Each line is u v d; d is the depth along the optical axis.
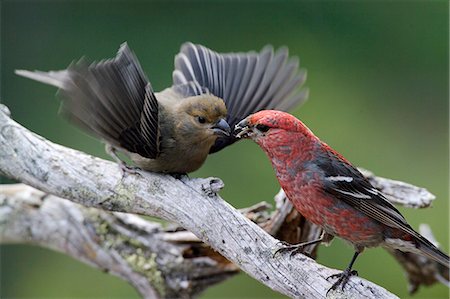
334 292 9.58
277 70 11.66
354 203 10.05
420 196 11.52
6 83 18.38
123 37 18.98
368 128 18.84
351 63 19.56
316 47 19.55
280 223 11.40
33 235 12.50
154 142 10.31
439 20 19.86
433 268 12.47
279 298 16.28
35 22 18.77
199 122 10.67
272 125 10.05
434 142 18.83
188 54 12.05
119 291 16.92
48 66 18.69
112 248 12.31
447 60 19.61
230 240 9.95
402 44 19.80
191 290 12.29
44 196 12.49
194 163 10.94
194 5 19.42
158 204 10.29
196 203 10.12
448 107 19.16
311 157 10.09
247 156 17.09
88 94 9.45
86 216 12.37
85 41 18.92
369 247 10.32
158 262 12.21
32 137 10.58
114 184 10.41
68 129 17.81
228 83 11.67
